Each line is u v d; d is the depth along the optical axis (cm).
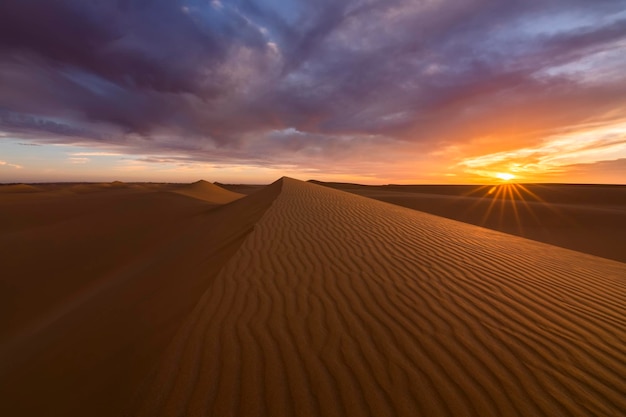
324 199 1620
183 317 371
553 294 452
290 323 340
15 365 459
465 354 288
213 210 2706
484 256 651
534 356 287
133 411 225
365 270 515
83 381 318
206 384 248
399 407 226
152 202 3247
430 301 403
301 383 250
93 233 1889
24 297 1017
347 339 311
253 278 473
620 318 382
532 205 3406
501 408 226
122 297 694
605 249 1891
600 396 239
